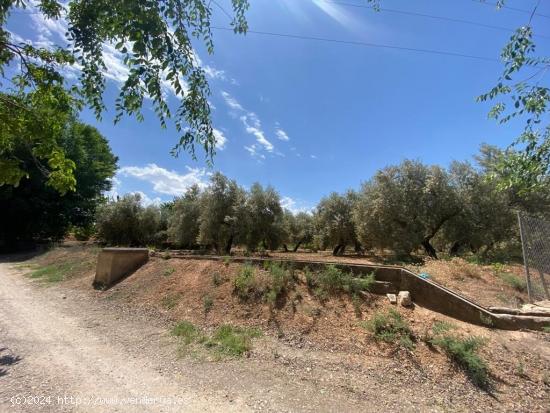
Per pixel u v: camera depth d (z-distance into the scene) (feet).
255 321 20.71
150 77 8.13
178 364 15.64
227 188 62.64
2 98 13.89
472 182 54.49
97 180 105.91
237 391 12.93
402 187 55.11
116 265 35.06
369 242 59.67
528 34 11.30
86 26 9.59
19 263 59.21
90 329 21.26
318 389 13.29
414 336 17.08
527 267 22.12
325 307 20.72
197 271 29.19
